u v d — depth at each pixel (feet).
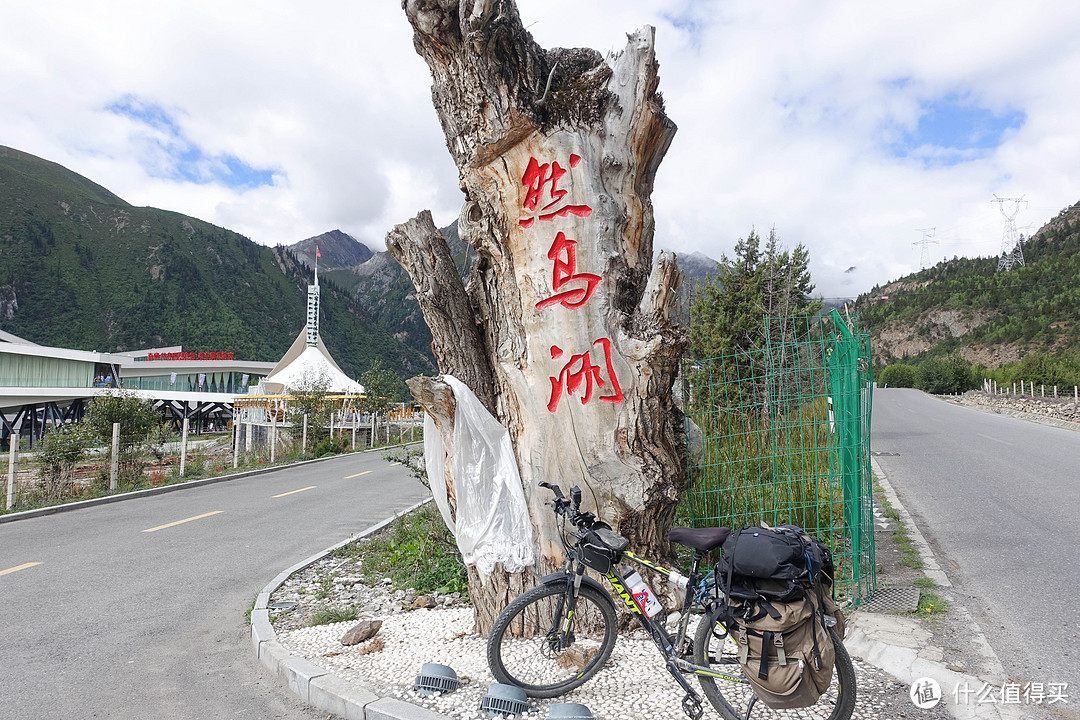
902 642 12.49
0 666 13.82
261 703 11.83
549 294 13.65
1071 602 14.97
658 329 13.41
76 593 19.38
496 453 13.92
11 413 142.72
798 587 8.79
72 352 162.20
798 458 18.84
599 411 13.33
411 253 14.69
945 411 88.43
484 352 15.15
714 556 15.34
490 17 12.48
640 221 14.42
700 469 19.01
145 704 11.92
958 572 17.38
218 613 17.62
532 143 13.73
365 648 13.26
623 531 13.19
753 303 37.17
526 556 13.28
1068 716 9.87
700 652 10.01
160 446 52.03
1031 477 32.55
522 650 12.36
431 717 10.16
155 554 24.52
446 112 14.24
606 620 11.47
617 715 10.11
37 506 35.70
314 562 22.53
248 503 37.37
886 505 26.18
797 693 8.81
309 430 77.15
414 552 21.45
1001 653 12.22
